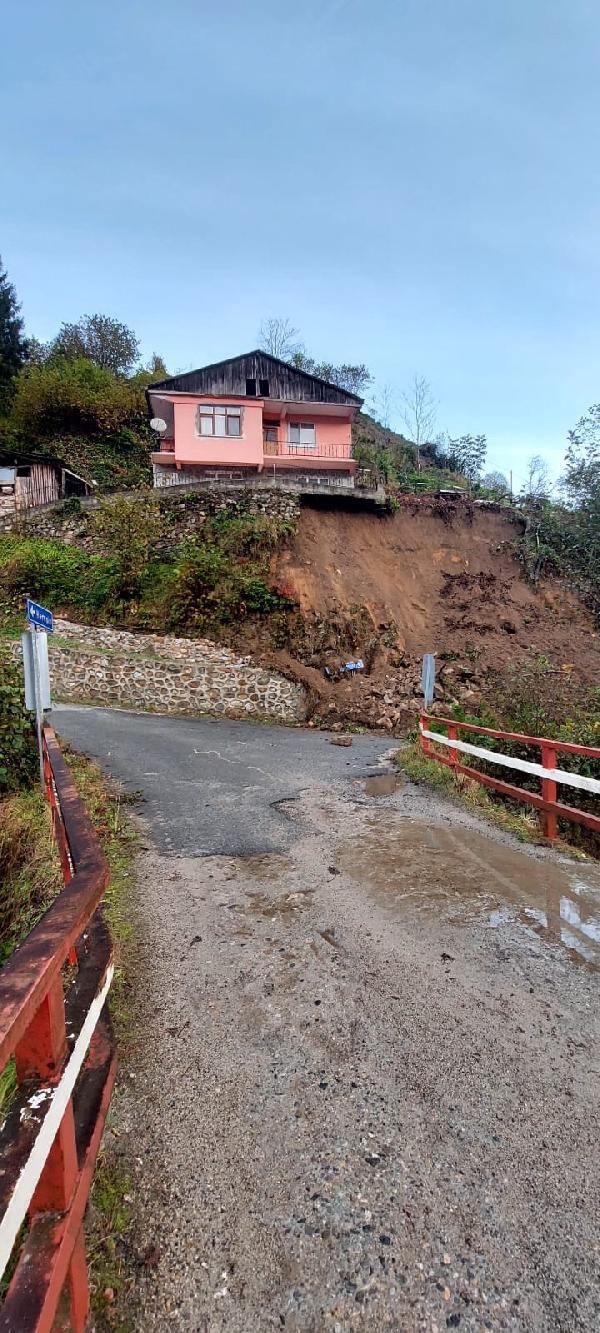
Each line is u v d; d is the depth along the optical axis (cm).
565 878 461
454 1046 268
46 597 1605
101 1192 196
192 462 2125
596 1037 274
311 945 359
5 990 112
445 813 636
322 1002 301
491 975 325
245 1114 230
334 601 1600
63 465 2361
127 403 2834
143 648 1435
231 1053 264
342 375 4262
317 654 1476
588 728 901
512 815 635
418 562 1898
